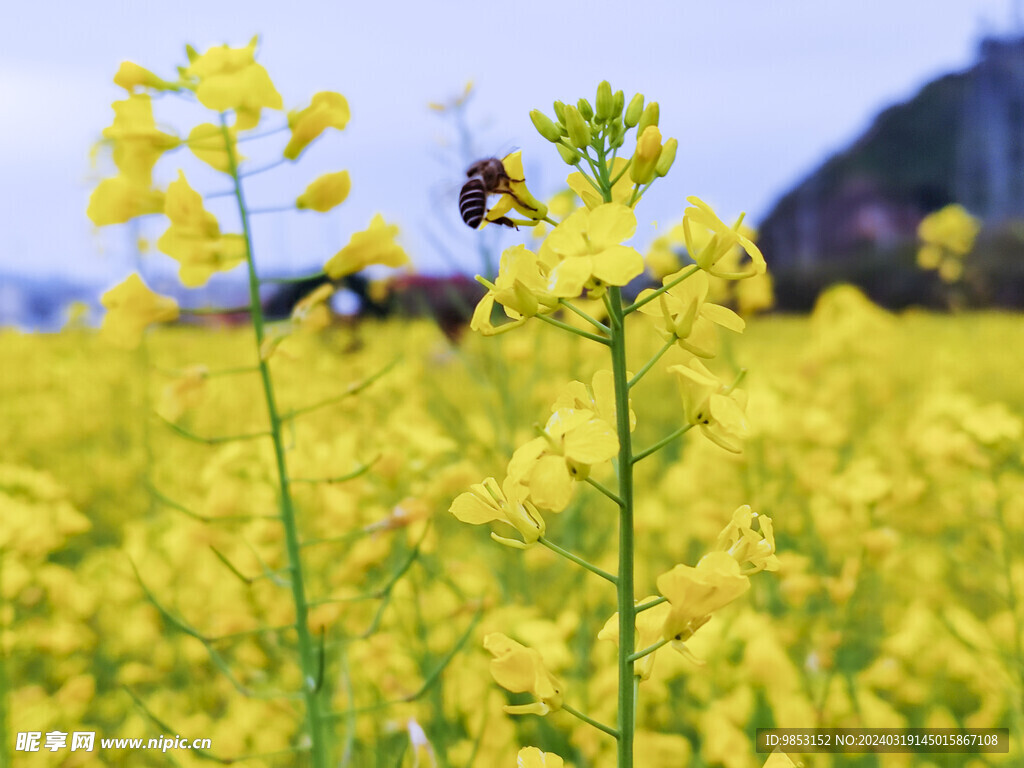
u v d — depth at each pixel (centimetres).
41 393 927
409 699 252
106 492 640
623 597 144
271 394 256
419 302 473
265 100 240
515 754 321
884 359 659
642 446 641
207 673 400
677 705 354
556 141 160
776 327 1531
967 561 410
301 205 250
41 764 323
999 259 1647
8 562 371
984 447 394
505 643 148
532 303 144
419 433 398
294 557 256
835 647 323
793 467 439
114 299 251
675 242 458
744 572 148
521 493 143
